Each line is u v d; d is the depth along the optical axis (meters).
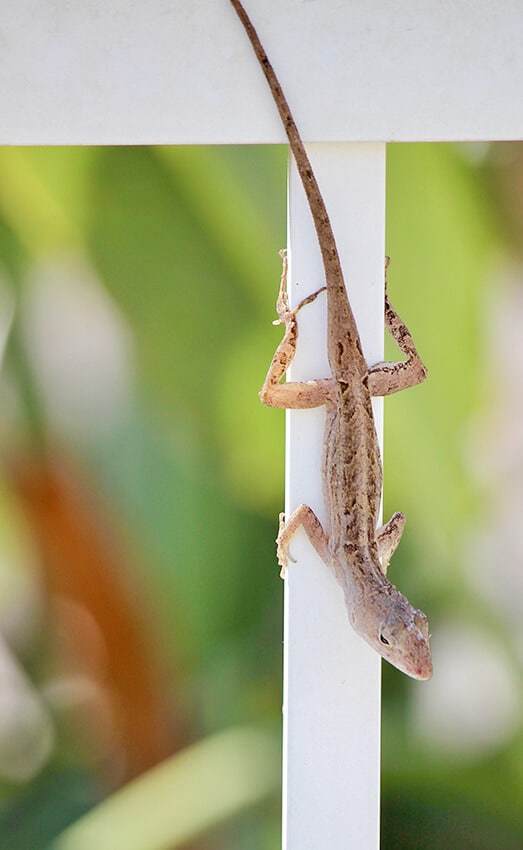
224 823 0.89
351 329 0.82
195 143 0.81
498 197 0.90
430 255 0.90
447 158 0.90
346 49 0.80
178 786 0.90
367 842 0.81
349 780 0.81
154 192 0.90
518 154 0.90
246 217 0.90
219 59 0.80
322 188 0.81
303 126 0.80
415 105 0.80
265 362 0.90
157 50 0.80
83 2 0.80
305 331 0.82
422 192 0.89
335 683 0.82
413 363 0.83
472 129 0.81
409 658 0.82
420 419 0.90
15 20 0.80
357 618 0.82
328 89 0.80
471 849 0.89
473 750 0.90
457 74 0.80
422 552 0.90
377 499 0.83
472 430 0.90
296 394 0.82
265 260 0.90
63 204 0.90
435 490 0.90
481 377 0.90
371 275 0.82
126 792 0.90
